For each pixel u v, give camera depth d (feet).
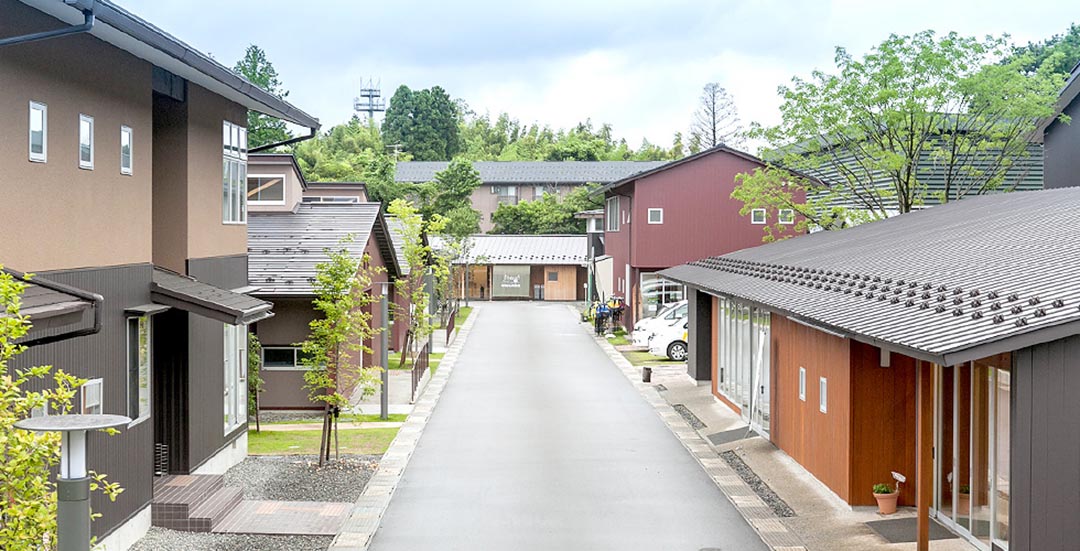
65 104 31.50
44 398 19.70
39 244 29.81
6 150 27.91
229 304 39.58
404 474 49.14
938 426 38.52
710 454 54.19
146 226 38.22
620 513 42.01
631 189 113.70
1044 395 25.54
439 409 69.31
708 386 78.59
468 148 349.20
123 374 35.50
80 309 25.94
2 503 18.71
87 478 19.13
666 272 86.12
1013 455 26.27
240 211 52.16
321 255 68.95
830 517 40.34
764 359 57.57
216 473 47.55
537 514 41.86
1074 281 28.89
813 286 45.60
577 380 83.87
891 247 49.98
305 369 67.21
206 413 45.98
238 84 43.16
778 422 53.52
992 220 48.75
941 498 38.52
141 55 36.58
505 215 231.50
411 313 90.27
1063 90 75.87
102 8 28.30
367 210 78.13
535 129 385.91
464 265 181.06
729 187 109.81
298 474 48.78
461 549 36.91
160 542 36.78
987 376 33.65
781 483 46.65
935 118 84.33
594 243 161.58
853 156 91.86
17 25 28.32
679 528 39.65
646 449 55.57
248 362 59.77
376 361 85.10
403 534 38.81
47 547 21.85
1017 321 25.46
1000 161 85.30
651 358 99.14
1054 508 25.43
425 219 201.87
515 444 56.90
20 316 19.36
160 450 43.32
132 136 36.91
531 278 195.72
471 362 96.58
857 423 40.93
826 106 84.69
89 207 33.17
